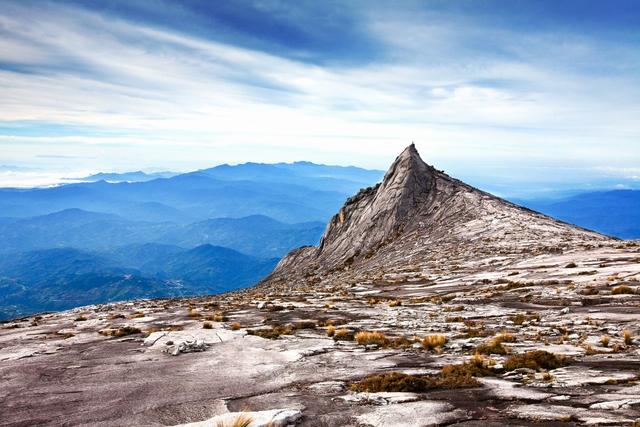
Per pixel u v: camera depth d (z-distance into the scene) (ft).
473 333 63.93
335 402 35.01
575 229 220.23
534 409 30.60
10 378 48.93
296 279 288.71
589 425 26.73
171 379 45.60
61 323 100.22
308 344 59.98
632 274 96.68
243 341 63.87
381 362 48.80
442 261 174.70
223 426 28.91
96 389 43.21
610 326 62.44
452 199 299.17
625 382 36.35
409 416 30.53
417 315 83.92
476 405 32.50
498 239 193.77
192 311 102.42
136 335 75.36
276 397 37.50
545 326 66.85
